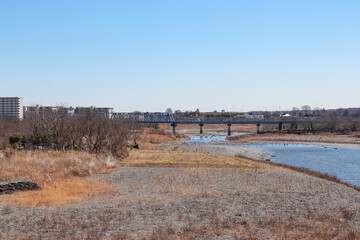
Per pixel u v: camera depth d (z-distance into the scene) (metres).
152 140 128.75
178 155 70.50
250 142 136.50
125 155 66.44
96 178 39.47
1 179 32.16
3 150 50.88
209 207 24.30
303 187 33.94
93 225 19.42
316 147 116.00
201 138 167.62
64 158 44.41
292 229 19.42
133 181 37.56
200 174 42.16
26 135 64.38
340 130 176.62
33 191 29.42
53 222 19.88
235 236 17.62
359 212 24.11
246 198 27.62
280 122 194.25
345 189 34.50
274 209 24.36
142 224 19.83
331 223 21.03
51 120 63.34
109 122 70.06
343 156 87.50
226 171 45.25
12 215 21.27
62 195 27.98
